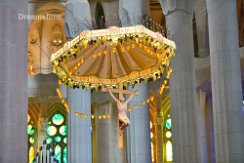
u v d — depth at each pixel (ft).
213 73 61.77
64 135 104.27
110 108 94.63
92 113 101.04
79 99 77.00
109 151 93.61
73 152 75.46
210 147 86.94
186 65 69.00
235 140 58.65
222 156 59.00
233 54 61.21
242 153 58.59
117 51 60.03
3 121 37.19
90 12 84.69
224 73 60.54
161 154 97.66
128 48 56.54
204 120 87.30
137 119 72.28
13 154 37.42
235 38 61.87
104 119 94.43
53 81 93.86
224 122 59.41
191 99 68.39
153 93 93.71
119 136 55.21
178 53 69.15
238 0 91.81
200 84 84.28
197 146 67.31
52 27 98.94
